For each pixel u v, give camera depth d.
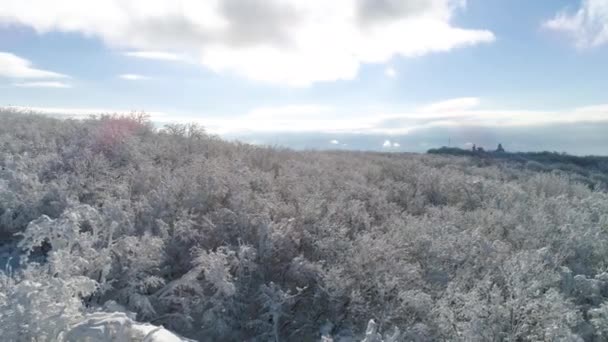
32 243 4.72
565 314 4.91
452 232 7.61
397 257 6.47
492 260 6.54
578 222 8.36
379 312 5.50
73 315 3.68
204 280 5.61
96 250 5.26
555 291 5.30
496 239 7.62
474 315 4.92
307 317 5.75
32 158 8.01
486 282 5.55
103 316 3.87
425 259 6.67
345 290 5.68
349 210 7.87
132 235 5.91
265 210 6.80
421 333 5.03
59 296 3.80
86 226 5.92
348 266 6.07
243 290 5.66
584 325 5.36
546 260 6.62
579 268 6.91
